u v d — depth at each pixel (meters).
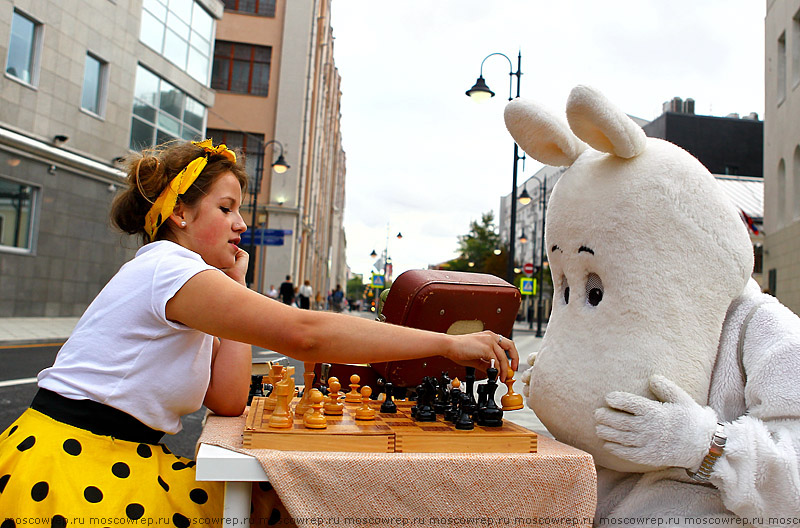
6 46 12.88
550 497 1.22
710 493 1.38
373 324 1.30
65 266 14.61
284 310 1.25
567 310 1.56
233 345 1.69
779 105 17.56
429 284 1.67
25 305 13.55
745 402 1.37
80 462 1.25
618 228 1.41
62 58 14.33
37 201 13.86
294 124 27.31
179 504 1.31
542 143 1.62
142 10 17.14
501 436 1.27
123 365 1.32
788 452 1.22
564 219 1.54
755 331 1.37
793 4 16.52
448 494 1.17
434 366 1.81
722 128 43.75
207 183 1.49
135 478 1.28
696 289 1.36
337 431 1.23
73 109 14.73
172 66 18.66
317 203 40.00
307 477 1.11
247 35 27.42
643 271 1.37
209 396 1.64
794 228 15.98
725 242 1.39
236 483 1.16
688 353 1.35
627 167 1.45
